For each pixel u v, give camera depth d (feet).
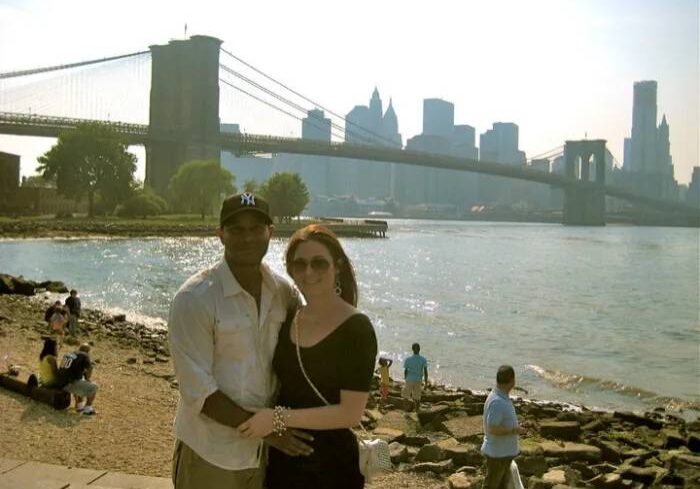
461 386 60.90
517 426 24.07
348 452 11.49
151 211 340.18
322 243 11.44
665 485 31.94
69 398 34.73
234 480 11.32
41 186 410.31
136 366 51.29
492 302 126.93
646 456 36.73
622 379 66.59
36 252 200.75
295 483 11.28
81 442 29.68
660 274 211.20
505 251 305.94
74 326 66.54
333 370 11.10
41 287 115.96
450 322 99.35
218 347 11.21
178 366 10.98
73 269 159.43
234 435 11.23
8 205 325.62
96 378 44.47
